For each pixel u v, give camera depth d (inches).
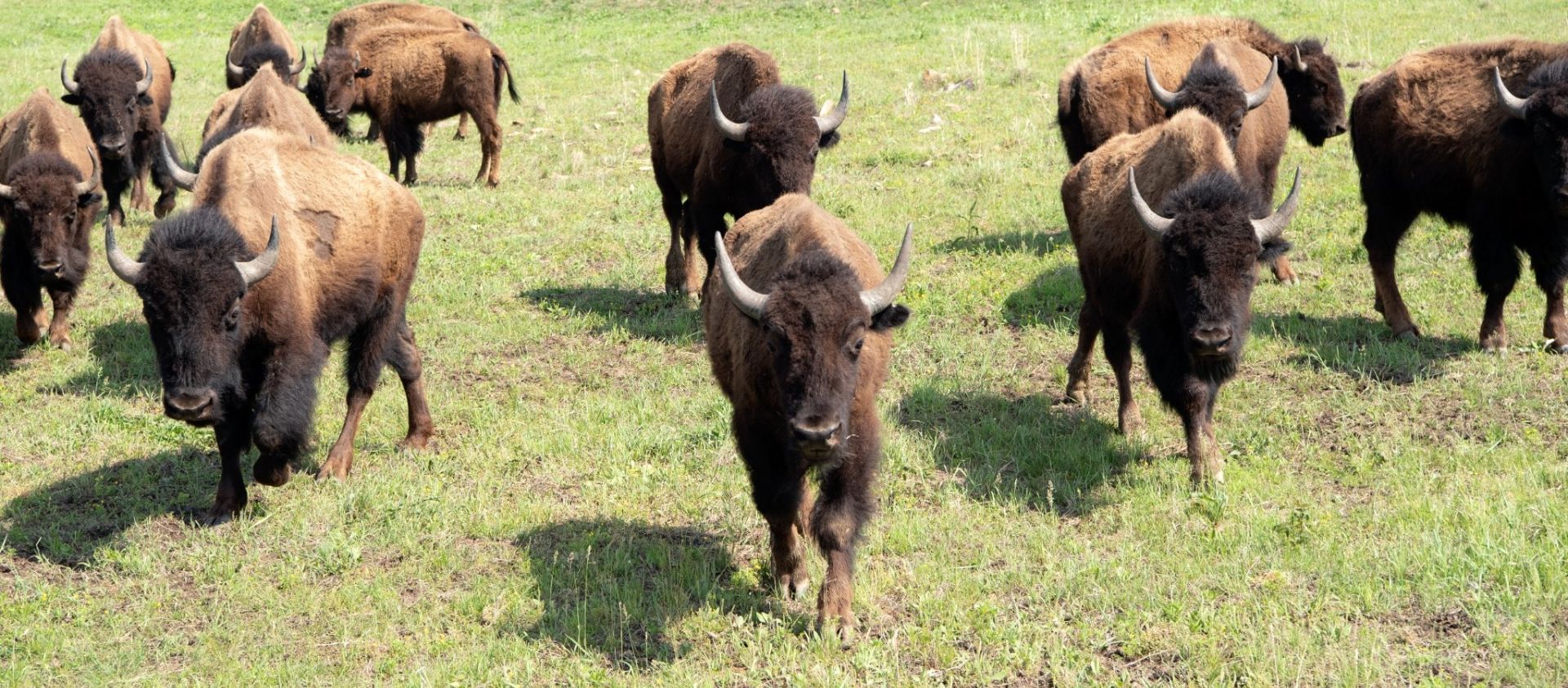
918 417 350.3
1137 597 248.7
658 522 295.9
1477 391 339.3
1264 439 322.7
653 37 1070.4
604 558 276.5
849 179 593.3
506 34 1136.2
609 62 954.7
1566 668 213.5
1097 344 398.6
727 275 222.7
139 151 593.0
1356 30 799.1
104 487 320.2
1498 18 789.9
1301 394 350.9
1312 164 567.5
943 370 380.8
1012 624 240.1
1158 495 294.4
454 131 782.5
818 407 207.3
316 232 308.0
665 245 523.8
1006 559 270.8
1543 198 355.9
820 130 393.7
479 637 248.1
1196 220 273.4
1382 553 258.7
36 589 268.4
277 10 1328.7
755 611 250.4
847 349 213.3
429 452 339.9
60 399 384.8
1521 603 234.1
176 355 261.0
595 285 480.1
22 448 346.6
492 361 406.3
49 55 1038.4
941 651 233.5
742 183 403.9
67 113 469.1
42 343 434.3
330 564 276.8
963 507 295.9
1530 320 390.3
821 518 231.1
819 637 234.2
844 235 257.6
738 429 240.5
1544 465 293.4
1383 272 396.5
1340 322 401.1
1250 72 454.0
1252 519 278.2
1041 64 796.6
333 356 419.2
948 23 1011.9
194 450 344.5
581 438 342.0
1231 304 270.4
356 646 245.8
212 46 1105.4
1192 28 483.2
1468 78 382.3
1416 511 275.1
